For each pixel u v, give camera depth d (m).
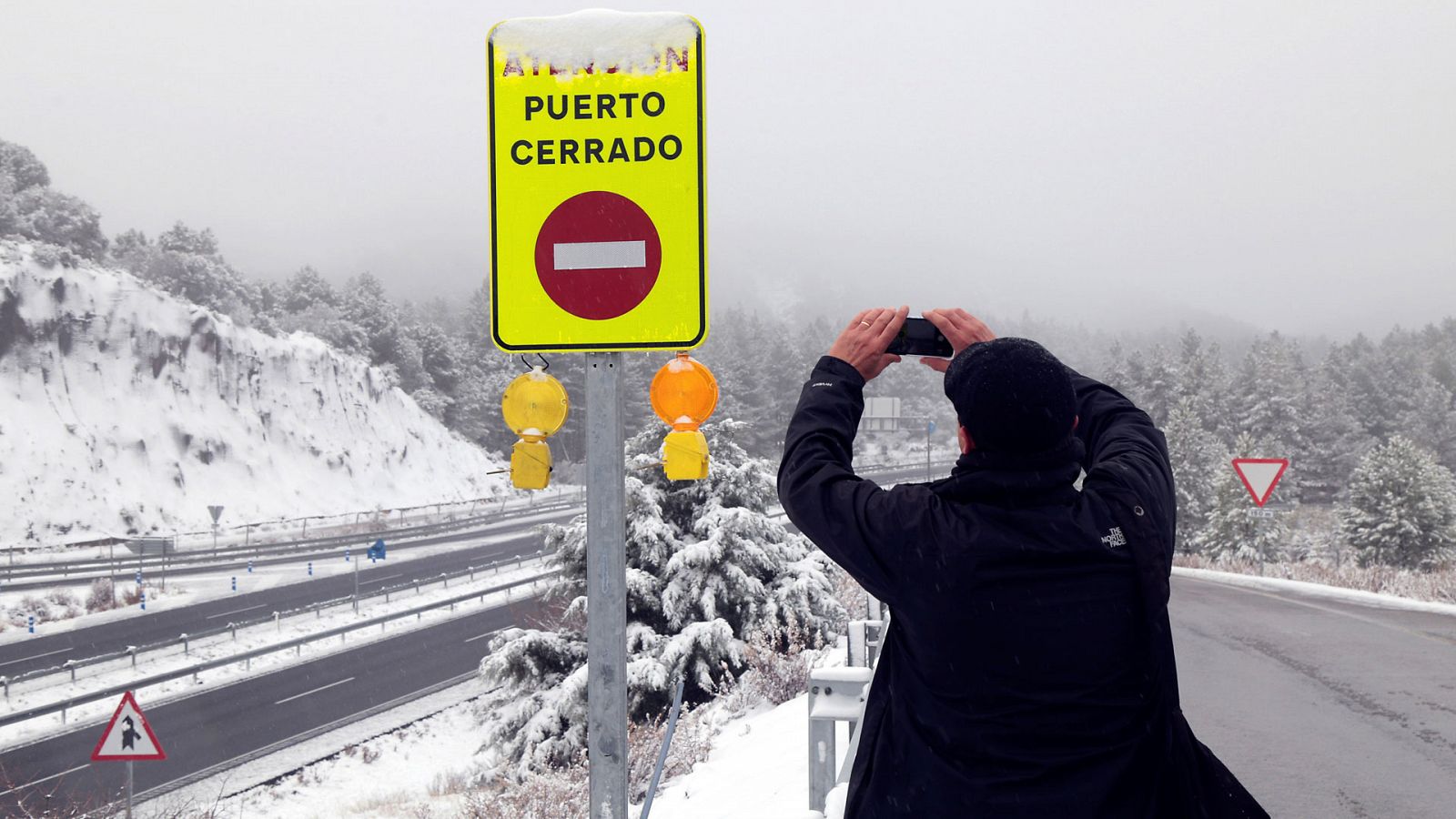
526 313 2.66
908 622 1.85
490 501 72.44
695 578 15.97
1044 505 1.82
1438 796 6.73
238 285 92.19
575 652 16.30
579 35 2.63
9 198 77.00
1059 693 1.76
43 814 15.34
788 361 109.38
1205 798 1.88
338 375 74.31
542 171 2.65
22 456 52.22
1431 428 103.62
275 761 18.50
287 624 30.30
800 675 12.39
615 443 2.67
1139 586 1.80
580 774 11.24
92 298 60.84
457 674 25.03
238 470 61.72
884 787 1.91
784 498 1.99
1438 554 49.22
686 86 2.60
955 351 2.13
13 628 29.50
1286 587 23.19
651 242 2.62
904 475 82.44
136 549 44.59
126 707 13.27
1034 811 1.73
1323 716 9.04
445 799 16.05
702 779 8.59
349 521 63.03
